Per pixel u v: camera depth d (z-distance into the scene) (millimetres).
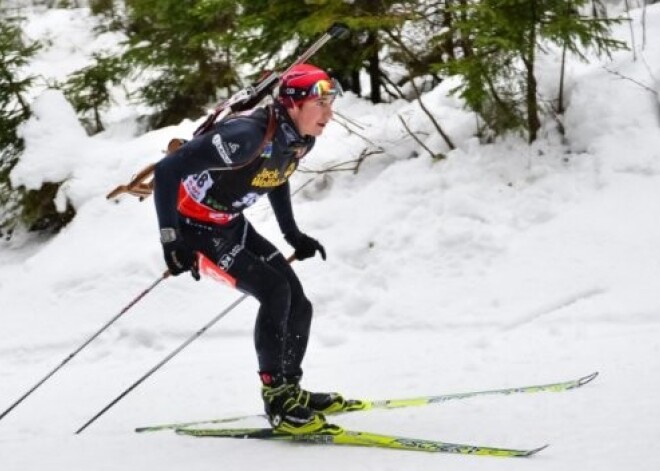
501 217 22828
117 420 15773
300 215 25375
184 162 11359
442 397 14289
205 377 18594
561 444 11391
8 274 28094
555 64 26547
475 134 25828
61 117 31203
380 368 17516
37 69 48188
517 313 20047
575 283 20328
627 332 17969
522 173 23859
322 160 27203
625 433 11523
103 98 35625
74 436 14008
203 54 32562
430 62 29672
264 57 29578
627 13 28359
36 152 30281
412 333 20469
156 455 12359
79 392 18938
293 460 11602
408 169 25234
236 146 11297
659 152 22969
